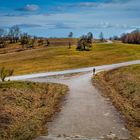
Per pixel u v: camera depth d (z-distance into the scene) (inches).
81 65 3344.0
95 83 1850.4
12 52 5846.5
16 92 1118.4
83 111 975.6
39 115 884.6
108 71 2618.1
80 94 1357.0
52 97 1237.1
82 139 676.1
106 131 745.6
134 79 1733.5
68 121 838.5
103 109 1011.9
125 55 4178.2
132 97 1197.7
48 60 3880.4
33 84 1439.5
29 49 6240.2
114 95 1309.1
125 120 862.5
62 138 680.4
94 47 5388.8
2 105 903.7
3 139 644.1
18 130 710.5
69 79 2185.0
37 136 689.0
